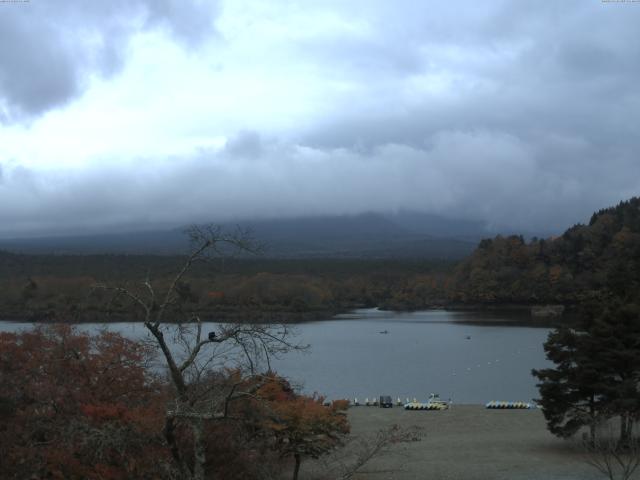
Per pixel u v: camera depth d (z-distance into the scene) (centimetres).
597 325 3297
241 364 1941
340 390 7188
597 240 19438
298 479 2823
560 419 3431
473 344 11719
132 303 1788
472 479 2909
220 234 1622
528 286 19425
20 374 2191
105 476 1850
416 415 5072
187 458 1859
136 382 2312
